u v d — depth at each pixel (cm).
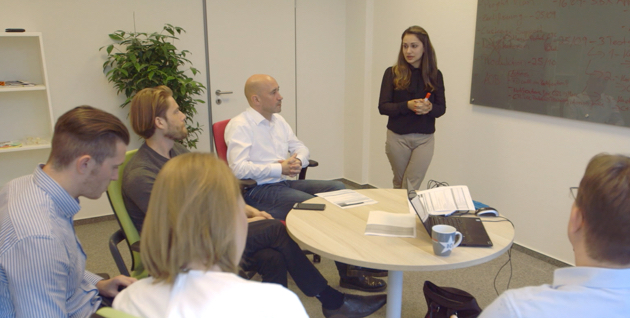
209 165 79
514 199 302
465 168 336
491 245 154
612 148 242
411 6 359
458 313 188
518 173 296
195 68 373
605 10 232
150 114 190
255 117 266
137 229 190
